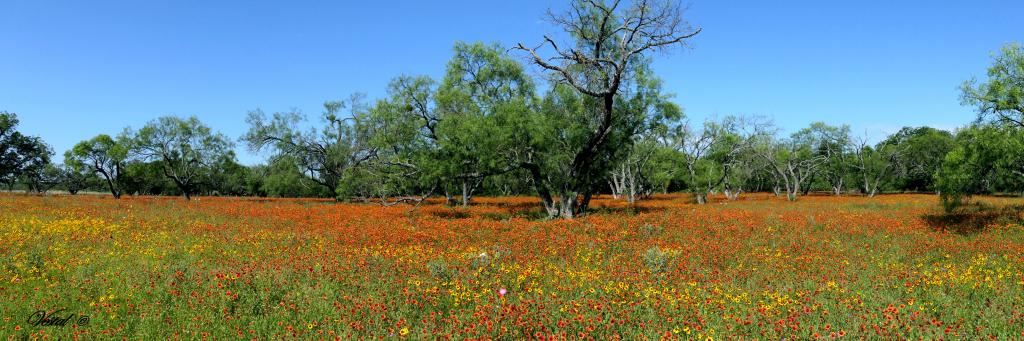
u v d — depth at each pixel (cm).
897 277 992
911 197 5141
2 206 2567
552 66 2178
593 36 2233
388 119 2844
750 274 1090
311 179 4628
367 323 708
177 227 1869
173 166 4831
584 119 2458
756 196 6209
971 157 1883
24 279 955
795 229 1828
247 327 707
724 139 5038
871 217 2278
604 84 2202
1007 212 2261
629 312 754
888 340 631
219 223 2045
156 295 843
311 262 1124
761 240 1557
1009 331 677
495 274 1027
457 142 2339
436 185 2591
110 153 4531
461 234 1733
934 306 802
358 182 3666
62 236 1502
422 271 1059
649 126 2544
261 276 960
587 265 1183
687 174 4584
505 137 2159
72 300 820
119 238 1496
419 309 786
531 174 2591
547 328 668
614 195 5797
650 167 4997
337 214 2569
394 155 2905
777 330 673
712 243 1489
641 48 2167
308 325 700
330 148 4325
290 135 4338
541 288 917
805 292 866
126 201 3656
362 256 1199
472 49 2633
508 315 702
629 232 1736
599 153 2516
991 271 1069
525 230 1844
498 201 4394
